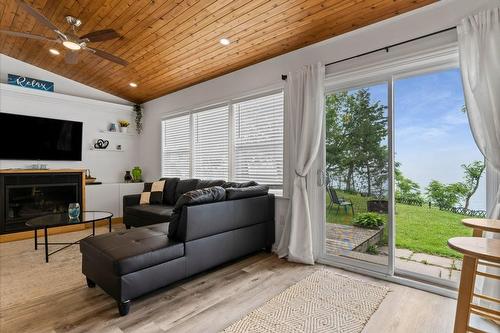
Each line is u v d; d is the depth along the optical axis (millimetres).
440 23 2477
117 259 2094
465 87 2281
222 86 4547
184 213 2551
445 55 2486
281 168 3777
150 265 2268
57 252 3617
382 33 2830
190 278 2781
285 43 3426
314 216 3361
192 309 2193
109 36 2967
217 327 1951
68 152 5301
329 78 3236
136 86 5375
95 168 5750
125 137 6227
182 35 3514
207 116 4895
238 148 4324
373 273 2869
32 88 4816
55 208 4816
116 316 2096
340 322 2014
